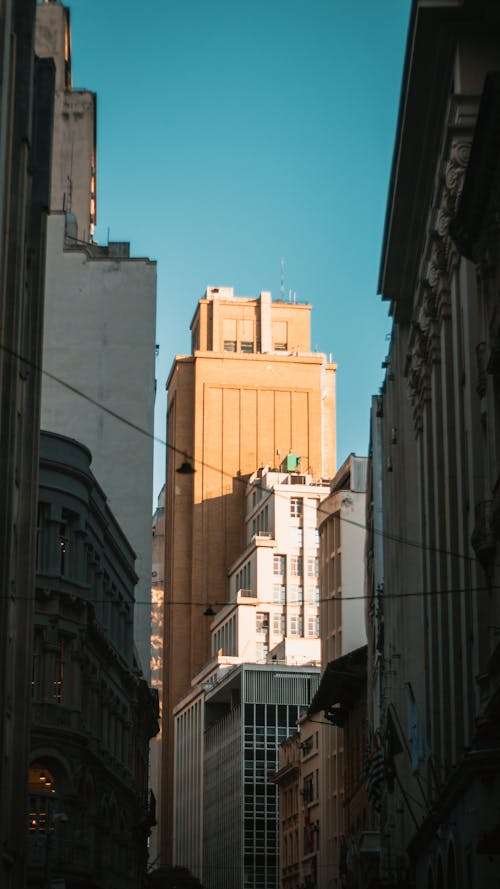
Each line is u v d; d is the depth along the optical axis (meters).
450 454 54.00
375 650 90.44
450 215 49.56
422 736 59.16
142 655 85.56
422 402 64.38
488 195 40.62
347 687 104.88
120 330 84.81
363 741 101.88
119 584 73.88
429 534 60.59
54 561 60.38
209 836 170.38
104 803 66.62
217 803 167.12
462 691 51.41
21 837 48.81
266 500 189.12
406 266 67.00
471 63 48.84
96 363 84.25
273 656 169.50
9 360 46.69
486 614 45.34
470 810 43.41
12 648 49.72
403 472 72.38
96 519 66.06
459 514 50.34
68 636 60.38
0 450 46.09
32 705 57.91
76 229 88.50
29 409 51.69
